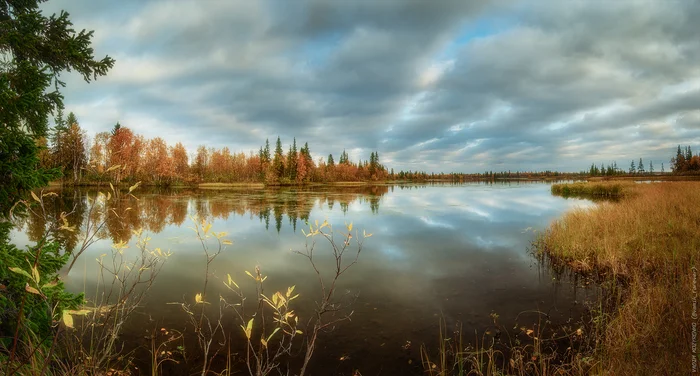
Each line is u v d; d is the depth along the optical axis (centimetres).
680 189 1966
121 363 385
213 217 1781
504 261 895
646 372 323
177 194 3656
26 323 276
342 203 2658
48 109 411
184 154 6581
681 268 594
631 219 1055
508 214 1914
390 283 716
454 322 529
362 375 393
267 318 534
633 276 670
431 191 4675
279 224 1545
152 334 463
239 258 918
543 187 5859
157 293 627
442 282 723
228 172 7631
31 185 318
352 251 1009
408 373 398
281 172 7812
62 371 249
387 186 7081
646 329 398
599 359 389
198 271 782
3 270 273
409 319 538
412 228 1430
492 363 399
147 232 1273
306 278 750
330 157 10412
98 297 570
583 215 1254
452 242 1138
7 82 309
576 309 570
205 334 472
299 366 408
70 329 416
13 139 311
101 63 438
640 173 11212
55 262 320
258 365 229
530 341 466
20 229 1209
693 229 862
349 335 483
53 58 414
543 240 1059
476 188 5662
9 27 371
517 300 618
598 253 826
